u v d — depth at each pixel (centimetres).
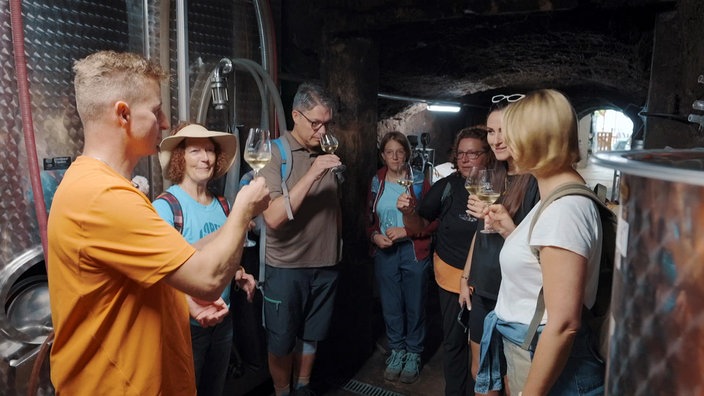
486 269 188
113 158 115
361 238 307
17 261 181
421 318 293
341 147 296
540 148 119
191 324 185
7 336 182
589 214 117
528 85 570
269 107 278
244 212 117
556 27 283
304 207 230
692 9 204
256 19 276
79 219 103
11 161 179
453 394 240
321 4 291
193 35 245
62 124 192
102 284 107
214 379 205
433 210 243
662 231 47
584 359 123
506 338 139
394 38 310
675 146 216
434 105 519
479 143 228
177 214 185
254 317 255
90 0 199
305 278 237
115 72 112
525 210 172
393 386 290
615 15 250
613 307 57
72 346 110
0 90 175
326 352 311
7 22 174
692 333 45
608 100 593
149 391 113
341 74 293
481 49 351
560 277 113
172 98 237
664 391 48
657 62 221
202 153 192
